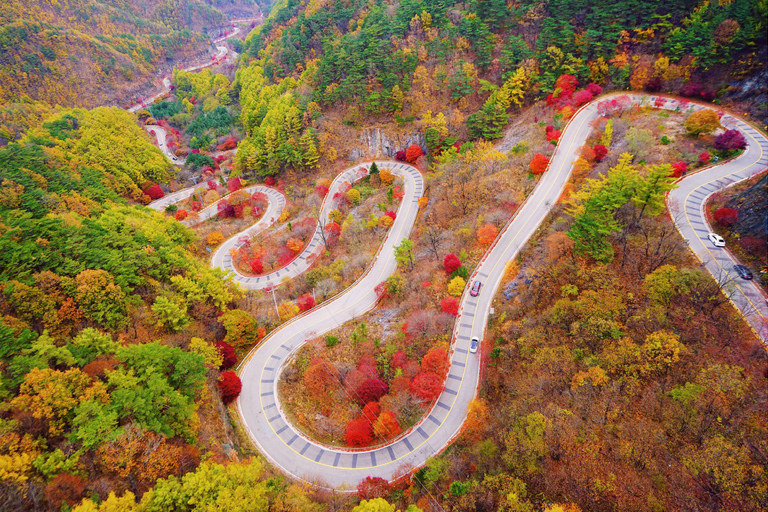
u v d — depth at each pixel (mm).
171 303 59594
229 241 104875
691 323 43938
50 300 52188
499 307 60562
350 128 119625
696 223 56562
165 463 37938
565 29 102438
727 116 78125
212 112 191125
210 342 63312
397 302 69438
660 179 52750
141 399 40562
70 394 39594
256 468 39906
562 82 98312
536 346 50469
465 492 39438
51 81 199500
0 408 37219
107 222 75500
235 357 63188
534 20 113500
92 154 121562
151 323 59125
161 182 137875
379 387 55062
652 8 96625
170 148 176500
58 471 34531
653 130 78750
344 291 75625
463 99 109938
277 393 58906
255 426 54375
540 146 86625
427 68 117688
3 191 75125
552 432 39562
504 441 42188
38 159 95938
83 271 56562
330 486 46531
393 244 83562
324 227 98812
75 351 47219
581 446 38250
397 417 51562
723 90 83188
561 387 44844
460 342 58375
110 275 58594
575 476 36562
